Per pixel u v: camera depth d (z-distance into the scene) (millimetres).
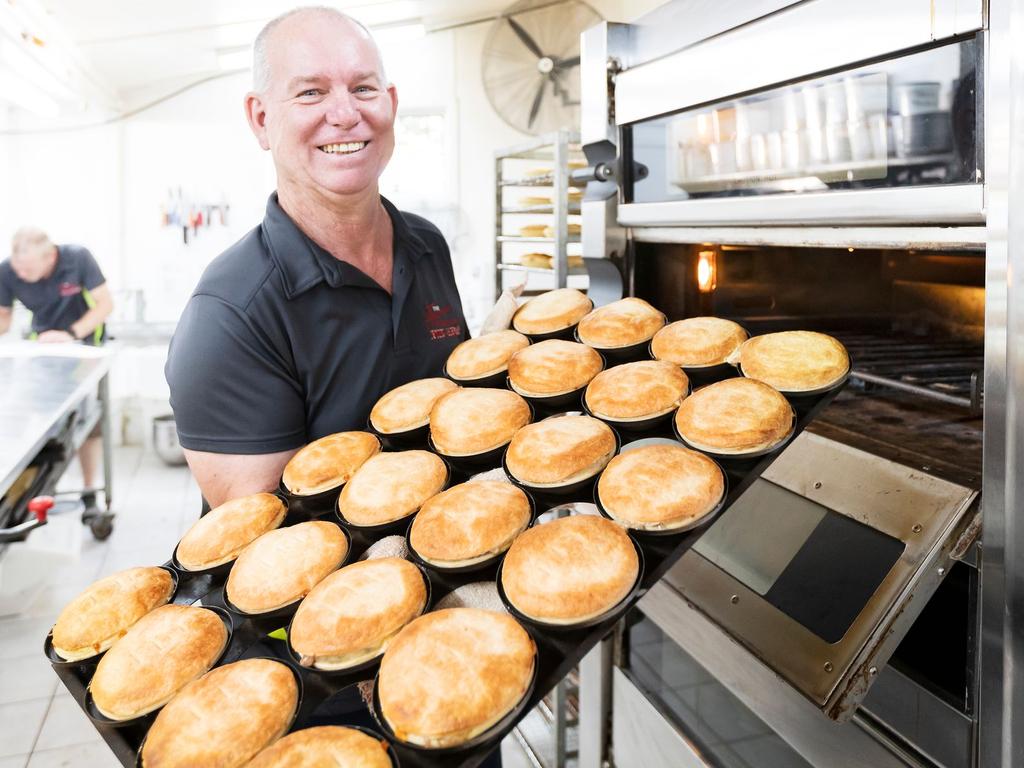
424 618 733
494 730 631
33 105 4180
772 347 989
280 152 1116
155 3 3650
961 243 794
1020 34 687
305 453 1064
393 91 1221
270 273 1121
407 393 1149
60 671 794
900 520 915
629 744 1542
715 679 1250
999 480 750
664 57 1256
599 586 726
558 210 2535
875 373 1313
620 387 995
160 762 636
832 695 888
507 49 4531
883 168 875
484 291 5383
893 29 822
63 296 4031
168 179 5488
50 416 2592
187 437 1096
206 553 914
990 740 793
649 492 821
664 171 1304
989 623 779
